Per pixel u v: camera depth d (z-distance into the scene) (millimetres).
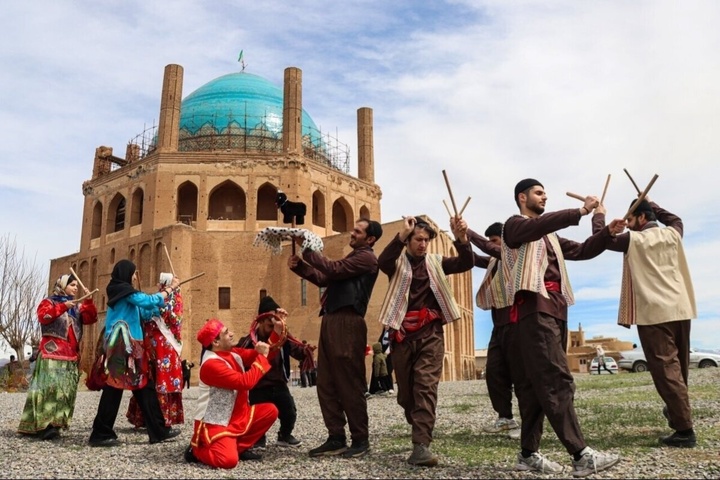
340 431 6305
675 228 6984
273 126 49656
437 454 6176
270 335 7215
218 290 42594
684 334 6418
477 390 18766
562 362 5184
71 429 9242
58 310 8125
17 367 36250
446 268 6246
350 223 48344
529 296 5316
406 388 5965
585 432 7457
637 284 6430
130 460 6266
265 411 6320
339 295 6285
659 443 6344
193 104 51469
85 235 49281
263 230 6199
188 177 44125
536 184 5742
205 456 5855
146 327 7996
